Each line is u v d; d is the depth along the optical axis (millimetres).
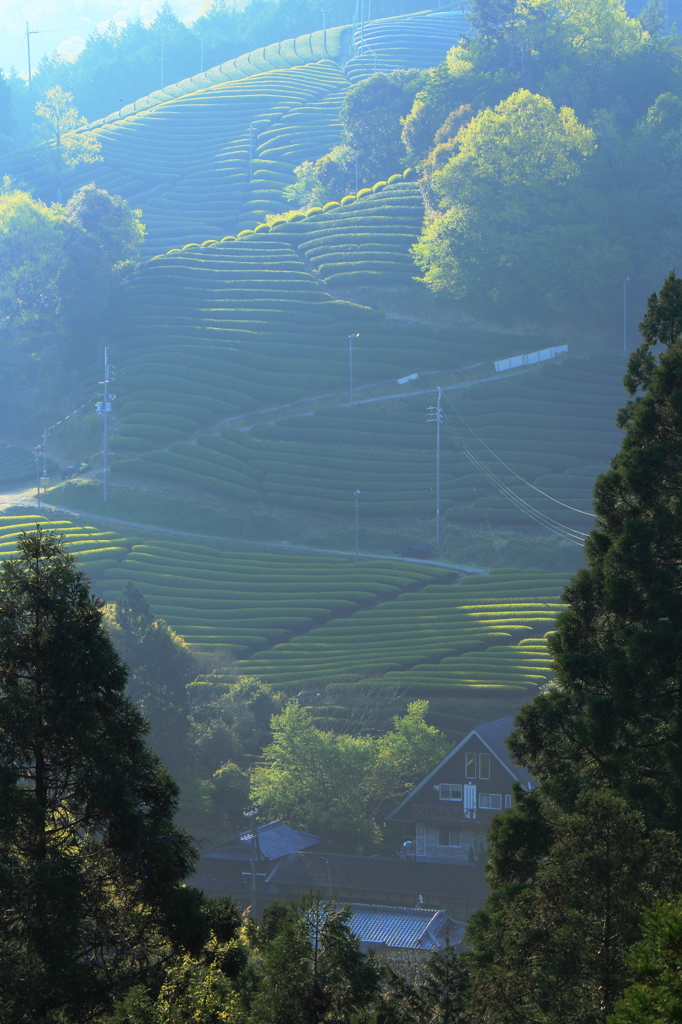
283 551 182750
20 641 27031
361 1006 26578
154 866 27219
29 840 26625
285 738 100188
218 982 25094
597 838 25594
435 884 84812
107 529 190875
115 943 27328
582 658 35750
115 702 28250
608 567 35938
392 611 150625
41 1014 24562
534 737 36156
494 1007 26812
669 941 13789
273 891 86688
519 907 27766
